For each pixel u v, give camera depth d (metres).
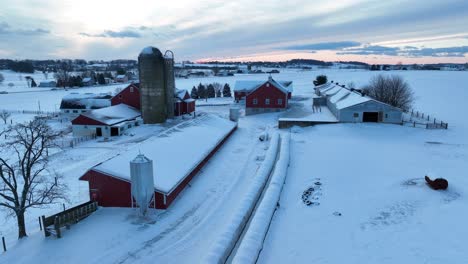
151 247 15.55
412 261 12.42
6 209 20.66
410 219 15.44
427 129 37.44
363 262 12.66
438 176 18.47
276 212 17.36
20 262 14.70
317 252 13.54
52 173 26.16
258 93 53.66
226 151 32.59
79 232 17.08
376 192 19.05
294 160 26.81
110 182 20.03
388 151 28.98
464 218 14.91
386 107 39.03
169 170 22.34
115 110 46.00
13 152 31.83
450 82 113.44
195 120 37.91
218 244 13.48
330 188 20.28
